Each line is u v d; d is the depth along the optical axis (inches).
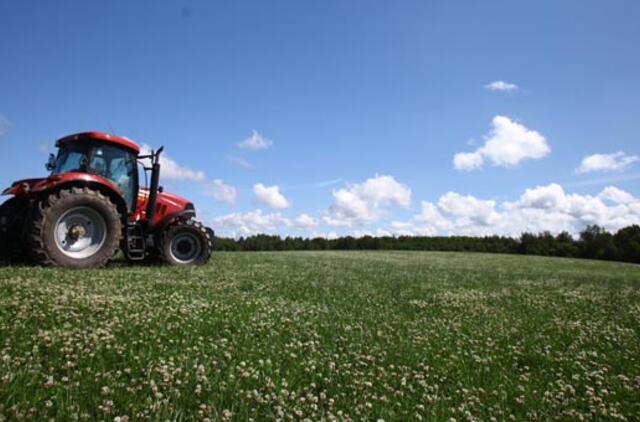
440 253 1930.4
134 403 115.0
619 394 155.3
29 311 210.1
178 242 525.7
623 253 2469.2
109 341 168.7
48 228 400.2
